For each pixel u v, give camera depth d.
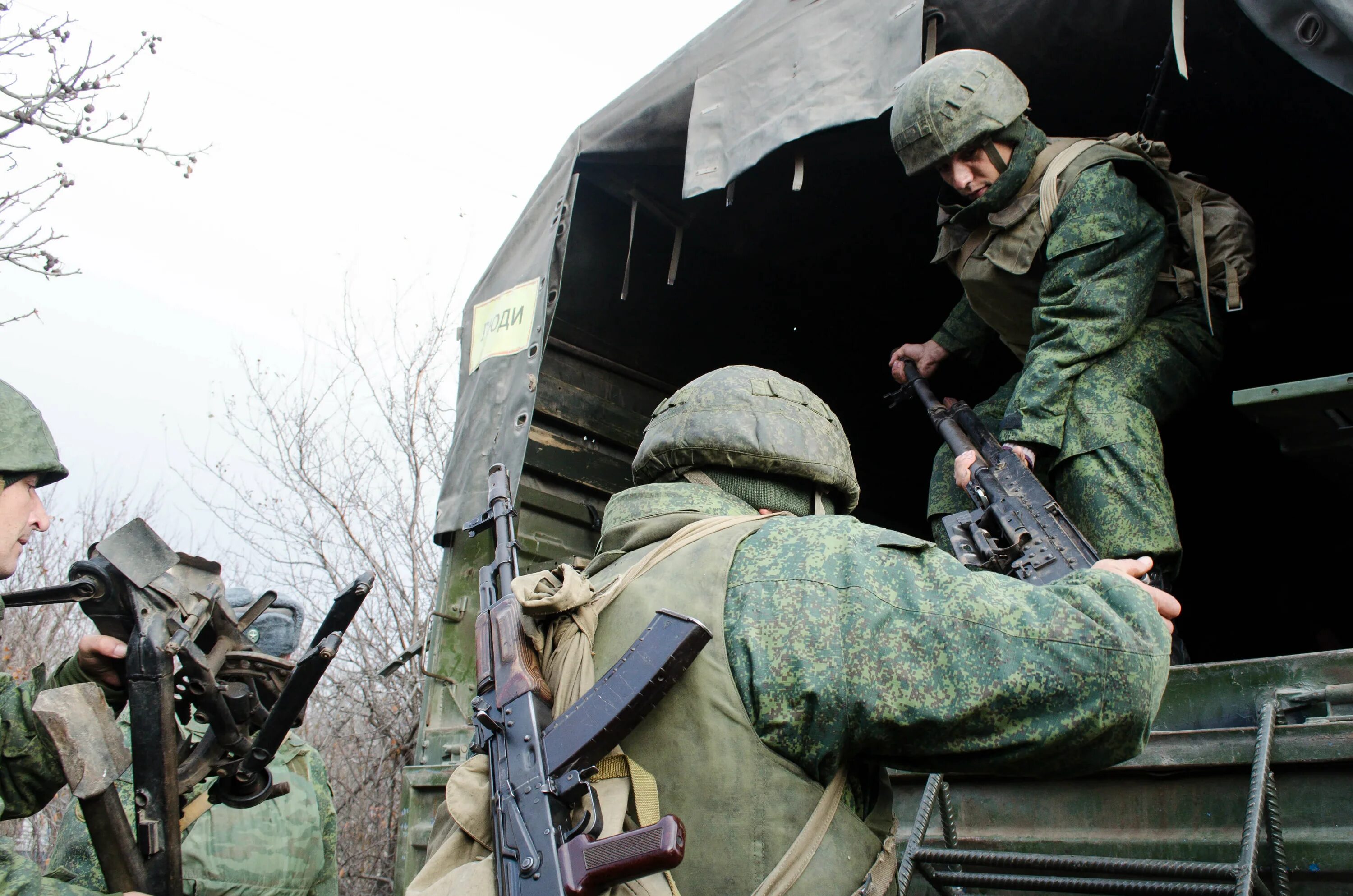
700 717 1.39
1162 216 3.09
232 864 2.63
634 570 1.58
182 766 1.81
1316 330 4.49
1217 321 3.13
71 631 9.36
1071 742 1.31
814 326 4.93
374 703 7.81
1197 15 3.11
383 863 7.34
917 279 4.72
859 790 1.49
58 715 1.60
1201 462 4.85
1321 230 4.16
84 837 2.45
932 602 1.38
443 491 3.98
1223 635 4.88
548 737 1.42
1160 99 3.31
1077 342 2.84
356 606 1.82
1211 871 1.68
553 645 1.54
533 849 1.34
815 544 1.47
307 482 8.81
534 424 4.13
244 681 1.91
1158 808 2.01
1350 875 1.75
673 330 4.63
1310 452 2.27
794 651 1.38
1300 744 1.82
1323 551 4.71
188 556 1.87
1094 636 1.32
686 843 1.37
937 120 2.93
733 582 1.47
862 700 1.35
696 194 3.35
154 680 1.73
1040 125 3.87
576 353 4.30
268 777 1.88
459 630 3.75
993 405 3.59
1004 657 1.33
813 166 3.99
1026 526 2.62
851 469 1.80
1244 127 3.73
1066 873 1.98
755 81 3.31
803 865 1.34
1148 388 2.92
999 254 3.13
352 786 7.97
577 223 4.27
